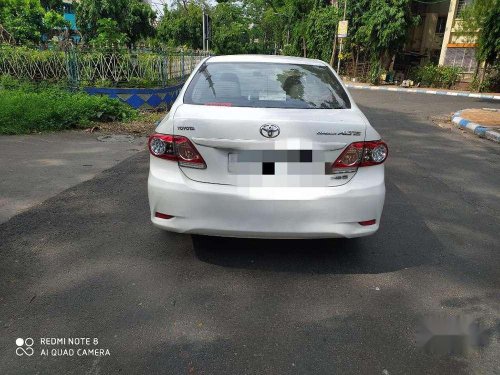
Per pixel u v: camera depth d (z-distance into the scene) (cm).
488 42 2055
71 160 593
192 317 257
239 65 370
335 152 284
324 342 239
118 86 1089
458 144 840
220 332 244
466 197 505
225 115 285
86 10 1661
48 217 391
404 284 303
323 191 284
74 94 1007
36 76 1130
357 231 294
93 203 429
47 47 1153
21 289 277
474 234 396
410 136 912
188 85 347
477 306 280
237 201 281
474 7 2086
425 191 521
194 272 306
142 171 548
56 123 808
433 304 280
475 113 1231
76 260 316
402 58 3091
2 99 870
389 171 609
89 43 1161
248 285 293
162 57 1169
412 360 228
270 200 281
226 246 344
